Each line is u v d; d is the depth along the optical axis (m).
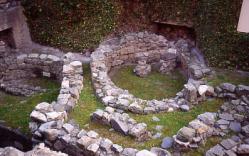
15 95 9.60
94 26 10.41
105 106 7.65
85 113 7.46
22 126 7.98
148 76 9.84
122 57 10.34
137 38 10.23
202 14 9.83
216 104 7.64
